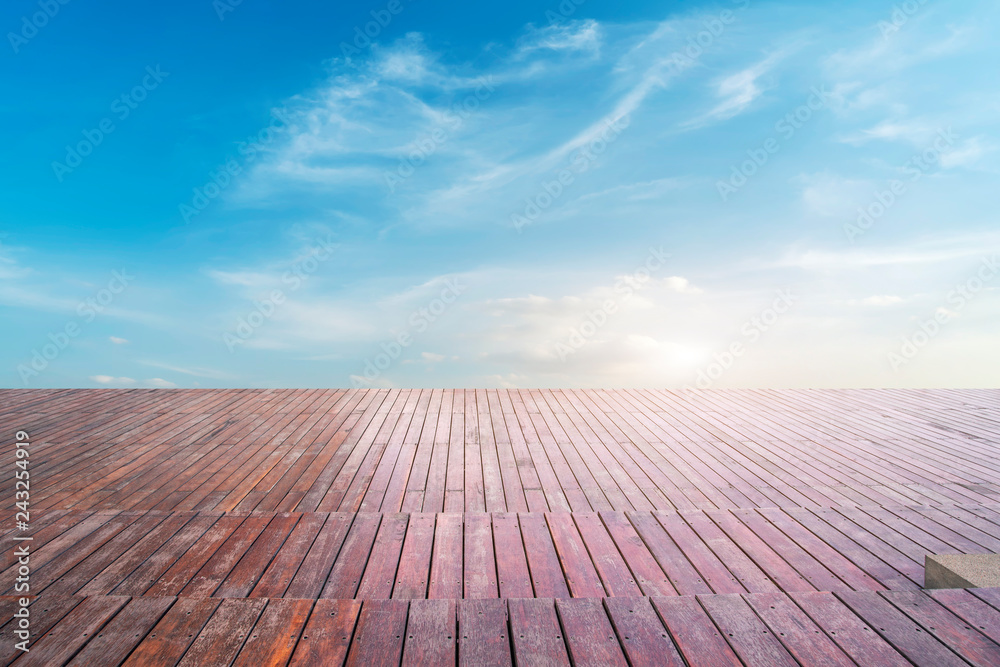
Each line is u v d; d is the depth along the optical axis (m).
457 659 1.29
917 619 1.42
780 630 1.38
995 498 3.35
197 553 2.21
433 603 1.49
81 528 2.43
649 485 3.66
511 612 1.45
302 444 4.55
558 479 3.78
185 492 3.53
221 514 2.56
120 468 3.97
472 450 4.41
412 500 3.43
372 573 2.06
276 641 1.34
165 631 1.37
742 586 2.07
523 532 2.43
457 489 3.60
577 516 2.62
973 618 1.42
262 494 3.51
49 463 4.06
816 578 2.15
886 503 3.31
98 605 1.47
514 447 4.49
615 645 1.32
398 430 4.97
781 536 2.50
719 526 2.58
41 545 2.28
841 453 4.35
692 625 1.40
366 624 1.40
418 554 2.21
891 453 4.36
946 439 4.77
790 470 3.94
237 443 4.57
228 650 1.31
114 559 2.17
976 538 2.58
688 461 4.15
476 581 2.02
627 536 2.43
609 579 2.08
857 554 2.36
